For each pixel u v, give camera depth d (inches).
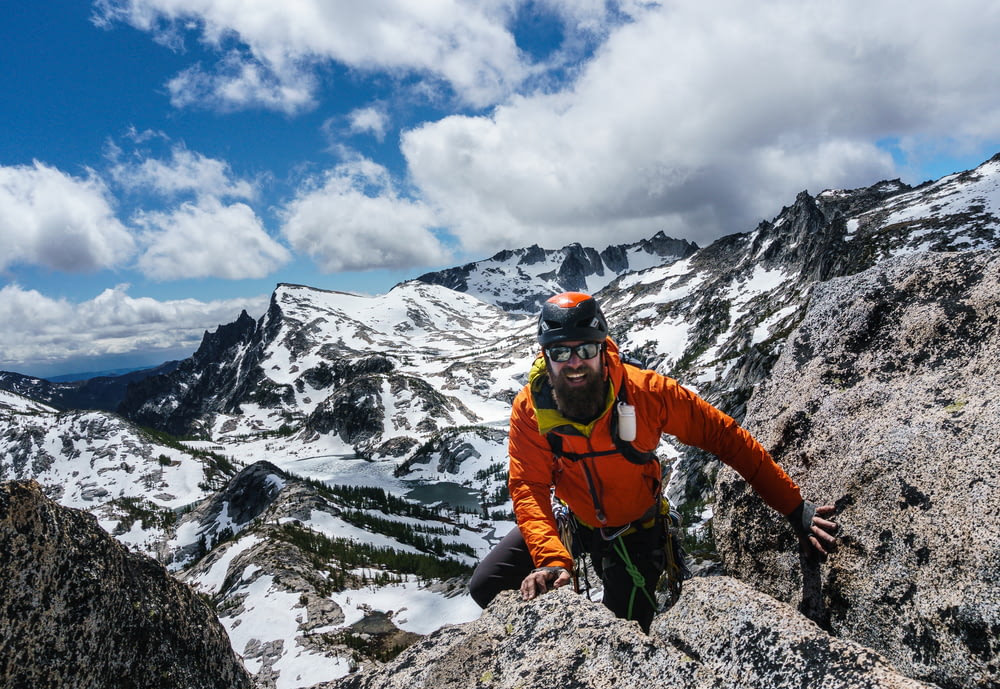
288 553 3836.1
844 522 156.3
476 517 6151.6
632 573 169.0
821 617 154.8
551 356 146.0
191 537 6156.5
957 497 132.7
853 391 181.6
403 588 3491.6
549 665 121.5
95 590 131.8
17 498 127.8
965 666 116.2
